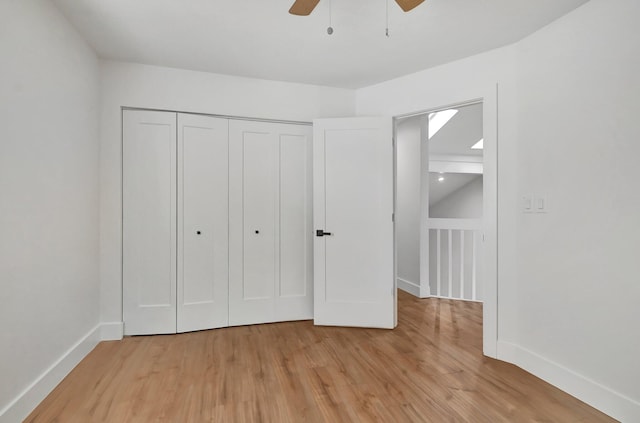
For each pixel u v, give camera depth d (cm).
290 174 334
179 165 300
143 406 185
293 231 335
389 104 322
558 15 209
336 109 342
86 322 253
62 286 217
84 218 250
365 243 317
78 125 240
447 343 278
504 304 247
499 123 250
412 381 214
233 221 317
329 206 322
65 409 182
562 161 209
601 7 186
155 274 294
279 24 226
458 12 208
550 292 216
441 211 719
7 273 165
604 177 184
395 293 320
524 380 217
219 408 183
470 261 577
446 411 182
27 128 182
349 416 177
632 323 171
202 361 241
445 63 282
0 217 160
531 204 229
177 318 298
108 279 280
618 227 178
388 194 314
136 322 290
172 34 240
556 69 213
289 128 334
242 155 320
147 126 292
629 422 170
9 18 166
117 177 282
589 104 192
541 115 223
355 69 297
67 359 220
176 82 296
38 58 191
